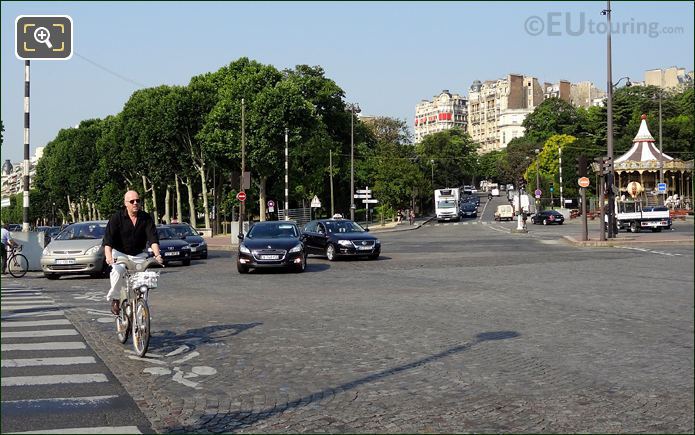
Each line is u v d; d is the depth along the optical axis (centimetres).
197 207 9119
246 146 5700
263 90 5753
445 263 2544
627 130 10012
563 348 941
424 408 670
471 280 1909
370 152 9338
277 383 785
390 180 8038
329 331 1118
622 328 1085
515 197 9294
